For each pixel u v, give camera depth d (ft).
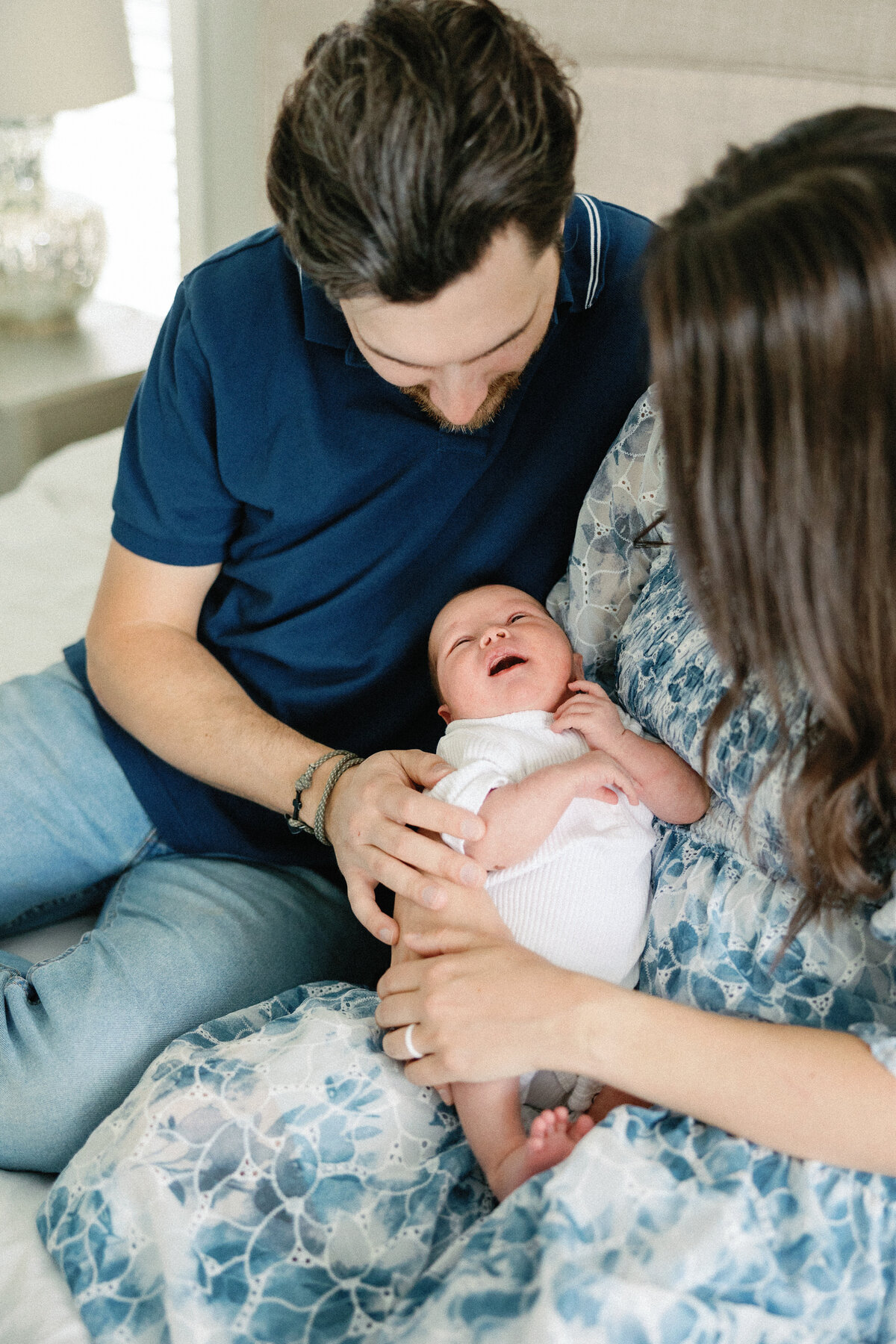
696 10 5.21
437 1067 2.83
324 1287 2.69
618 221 4.19
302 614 4.20
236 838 4.33
